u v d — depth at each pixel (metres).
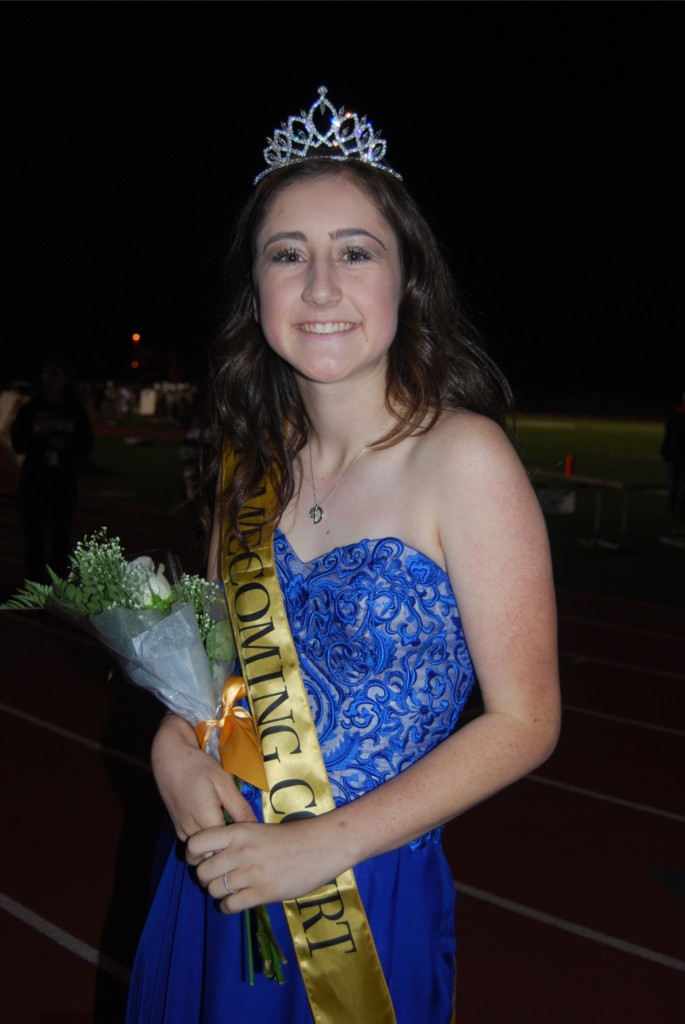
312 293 1.55
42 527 8.07
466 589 1.46
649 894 3.62
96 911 3.43
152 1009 1.67
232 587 1.64
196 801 1.52
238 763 1.56
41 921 3.36
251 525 1.67
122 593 1.64
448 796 1.39
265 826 1.40
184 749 1.60
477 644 1.46
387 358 1.64
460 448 1.48
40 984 3.02
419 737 1.51
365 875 1.54
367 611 1.50
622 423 41.78
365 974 1.52
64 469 8.07
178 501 14.81
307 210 1.58
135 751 4.93
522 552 1.45
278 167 1.65
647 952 3.25
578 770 4.78
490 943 3.28
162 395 37.59
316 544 1.61
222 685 1.65
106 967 3.11
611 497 16.41
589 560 10.78
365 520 1.55
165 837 1.77
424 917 1.56
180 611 1.63
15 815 4.17
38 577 8.09
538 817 4.25
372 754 1.51
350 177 1.60
